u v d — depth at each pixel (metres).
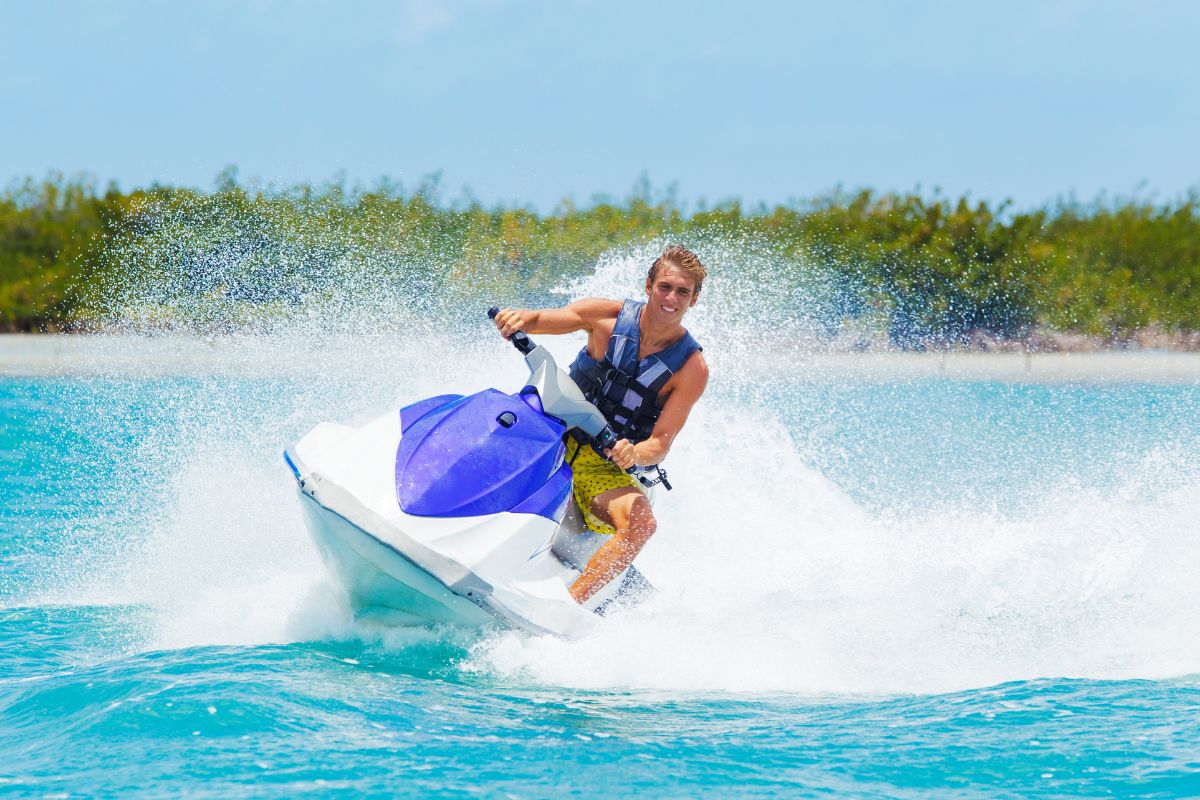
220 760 11.73
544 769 11.91
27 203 91.50
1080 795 11.43
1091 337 85.50
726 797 11.29
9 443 38.81
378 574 15.26
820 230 83.19
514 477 16.12
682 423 18.12
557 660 15.49
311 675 14.61
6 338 83.62
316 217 54.72
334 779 11.38
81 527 25.22
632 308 18.12
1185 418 50.62
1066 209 92.94
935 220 85.62
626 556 17.05
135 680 14.07
